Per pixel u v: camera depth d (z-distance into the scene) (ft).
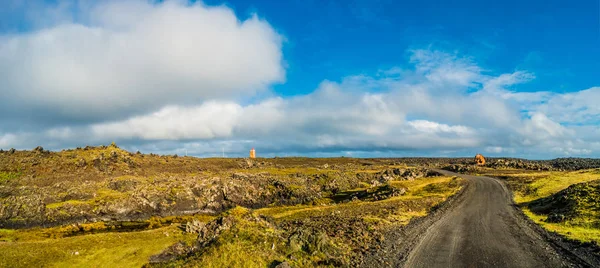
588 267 76.84
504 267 78.43
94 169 334.85
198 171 400.67
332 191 352.08
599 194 159.74
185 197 259.19
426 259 84.79
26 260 54.29
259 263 61.52
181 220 208.74
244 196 294.87
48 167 317.01
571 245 98.73
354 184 378.94
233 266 58.59
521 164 483.92
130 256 60.08
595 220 129.39
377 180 397.39
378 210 175.01
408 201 213.25
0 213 191.83
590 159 617.21
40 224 193.36
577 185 186.80
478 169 458.50
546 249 94.32
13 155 336.08
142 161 405.80
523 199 225.35
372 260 82.17
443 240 107.34
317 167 532.32
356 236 106.32
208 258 60.03
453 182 310.04
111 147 413.59
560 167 477.77
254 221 82.53
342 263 74.43
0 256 53.98
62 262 55.52
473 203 207.62
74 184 264.11
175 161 442.09
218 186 288.92
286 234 81.97
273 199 307.78
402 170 434.71
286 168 470.80
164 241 67.67
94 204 221.25
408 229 126.31
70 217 204.54
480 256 87.81
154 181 288.92
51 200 221.05
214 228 74.28
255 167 478.59
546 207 175.83
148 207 236.02
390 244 100.17
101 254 59.62
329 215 167.22
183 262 60.44
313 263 69.97
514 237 111.86
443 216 160.35
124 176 314.35
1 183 263.29
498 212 173.88
